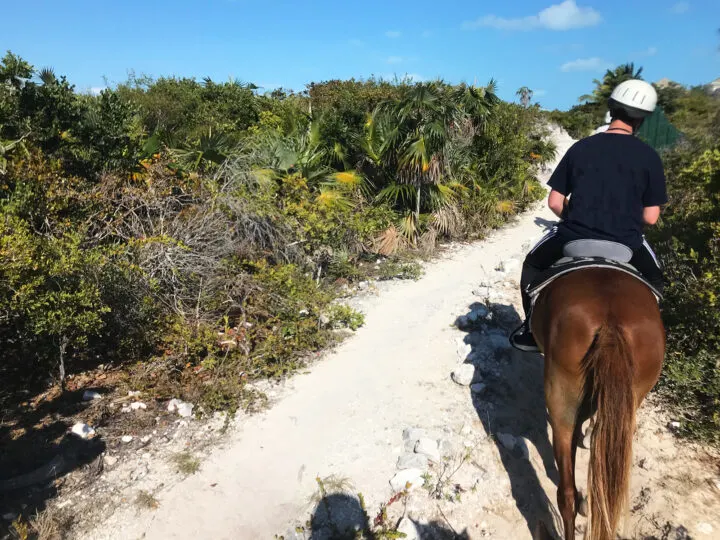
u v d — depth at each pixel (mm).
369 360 5781
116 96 6855
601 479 2521
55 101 6477
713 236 5105
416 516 3613
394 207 10695
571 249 3502
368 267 8883
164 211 6359
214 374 5207
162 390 4871
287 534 3502
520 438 4359
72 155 6477
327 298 6406
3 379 4941
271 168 8445
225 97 13445
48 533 3377
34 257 4344
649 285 3225
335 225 7719
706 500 3604
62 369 4793
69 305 4512
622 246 3396
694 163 5715
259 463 4152
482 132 13867
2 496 3652
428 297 7637
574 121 25953
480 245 10641
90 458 4074
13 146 5680
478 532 3504
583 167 3486
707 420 4273
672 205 6926
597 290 3020
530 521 3592
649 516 3523
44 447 4137
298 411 4828
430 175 10148
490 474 3988
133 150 7004
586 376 2818
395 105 10500
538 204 15023
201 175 7281
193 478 3957
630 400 2562
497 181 13719
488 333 6266
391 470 4078
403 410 4832
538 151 17812
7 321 4562
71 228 5367
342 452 4273
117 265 5133
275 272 6242
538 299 3469
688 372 4527
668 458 4016
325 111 11430
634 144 3434
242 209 6770
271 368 5352
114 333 5406
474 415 4715
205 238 6203
